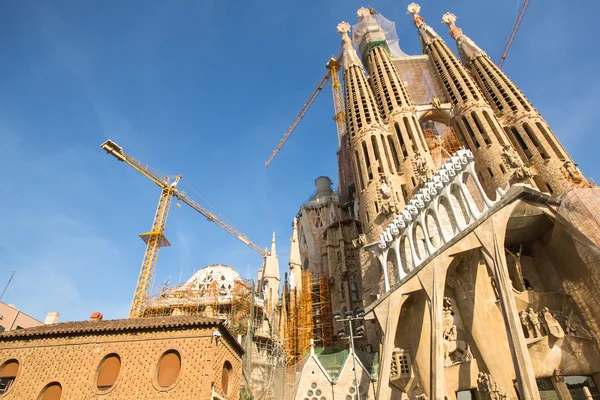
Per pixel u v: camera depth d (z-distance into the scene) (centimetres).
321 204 9069
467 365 3669
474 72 7131
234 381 3125
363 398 4416
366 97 6725
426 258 3841
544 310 3606
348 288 6850
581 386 3500
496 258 3203
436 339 3284
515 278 4088
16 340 2864
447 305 4066
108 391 2605
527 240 4181
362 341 5900
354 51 8000
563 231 3709
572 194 3569
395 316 3919
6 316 5681
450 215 4034
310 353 4912
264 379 5075
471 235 3516
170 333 2806
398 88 6812
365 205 5644
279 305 7600
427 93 7512
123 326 2819
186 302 6000
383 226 5209
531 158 5428
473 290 3853
